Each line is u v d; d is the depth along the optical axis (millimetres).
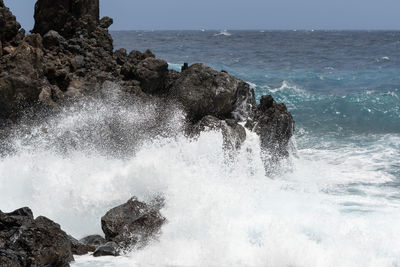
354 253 10602
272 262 10367
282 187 15812
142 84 19328
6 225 9477
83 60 20172
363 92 39844
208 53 73375
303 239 10922
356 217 12773
